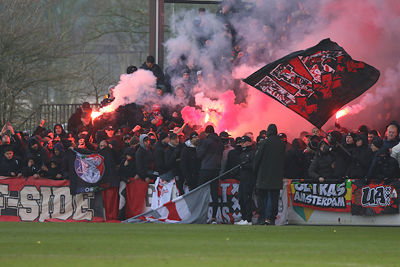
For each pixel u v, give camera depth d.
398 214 46.19
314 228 42.59
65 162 51.25
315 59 48.06
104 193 50.47
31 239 34.34
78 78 120.06
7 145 52.31
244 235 36.84
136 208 50.16
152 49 76.81
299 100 48.38
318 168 48.38
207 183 48.12
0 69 102.31
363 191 46.72
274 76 48.28
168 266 23.94
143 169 49.84
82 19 161.38
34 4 110.88
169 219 48.66
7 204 51.47
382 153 45.91
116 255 27.11
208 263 24.75
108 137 54.31
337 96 48.34
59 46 112.38
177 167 49.09
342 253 28.20
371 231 40.31
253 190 48.22
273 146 46.25
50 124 92.19
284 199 48.09
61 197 50.84
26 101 114.75
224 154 50.78
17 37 103.00
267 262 25.16
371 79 48.25
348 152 47.53
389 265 24.55
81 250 28.92
